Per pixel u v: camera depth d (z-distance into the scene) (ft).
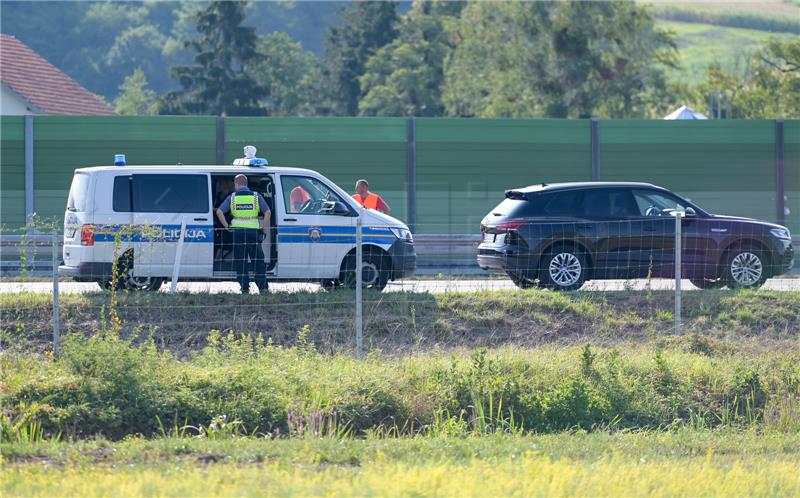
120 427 122.52
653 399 137.39
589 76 647.97
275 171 190.39
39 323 158.30
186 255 184.75
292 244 188.34
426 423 129.29
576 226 201.98
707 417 137.39
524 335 168.35
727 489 95.86
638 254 204.54
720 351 162.91
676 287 168.14
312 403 124.88
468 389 134.41
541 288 200.44
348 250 191.52
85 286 205.46
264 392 128.16
